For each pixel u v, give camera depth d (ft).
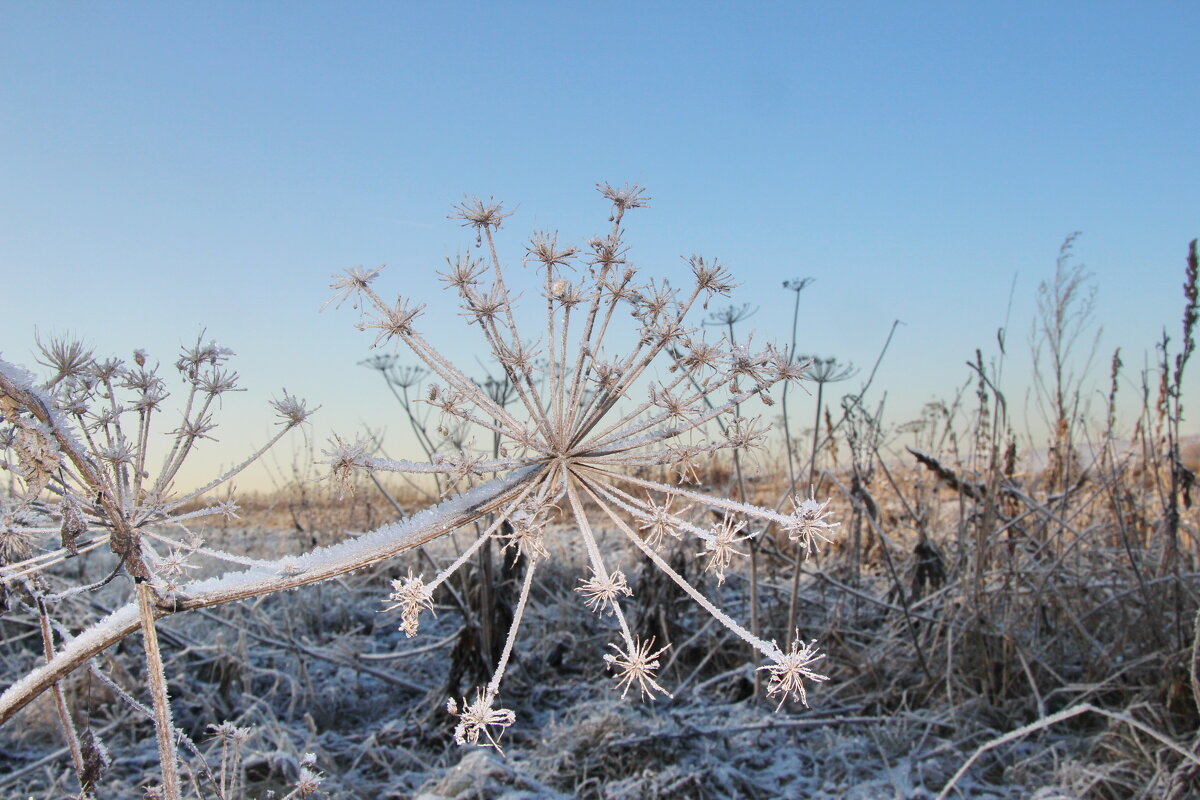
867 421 19.43
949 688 15.08
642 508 4.95
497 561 19.69
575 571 22.58
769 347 5.37
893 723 15.43
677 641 18.78
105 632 4.73
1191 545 18.92
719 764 13.76
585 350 5.16
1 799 11.46
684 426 5.23
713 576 19.56
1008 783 13.53
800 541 4.63
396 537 4.81
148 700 15.10
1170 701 13.87
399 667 19.33
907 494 24.11
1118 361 17.48
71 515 4.39
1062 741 14.42
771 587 19.65
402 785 13.41
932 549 19.47
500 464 5.00
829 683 17.12
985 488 17.87
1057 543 19.03
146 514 4.71
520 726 16.07
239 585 4.78
